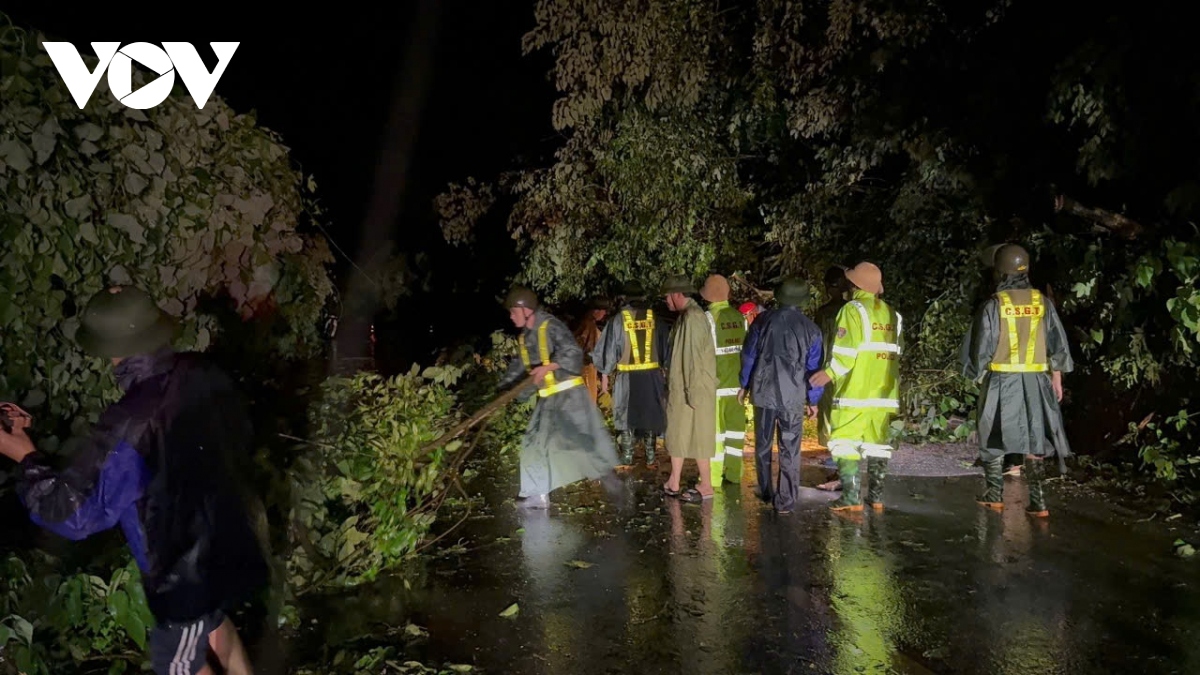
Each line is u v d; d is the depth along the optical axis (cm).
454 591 610
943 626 540
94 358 455
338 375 701
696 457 835
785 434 789
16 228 412
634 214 1380
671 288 847
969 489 865
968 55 1130
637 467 1009
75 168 457
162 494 347
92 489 336
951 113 1166
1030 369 754
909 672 482
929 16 1117
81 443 349
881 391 786
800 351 786
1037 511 766
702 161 1373
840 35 1164
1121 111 884
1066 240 972
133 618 435
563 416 816
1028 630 532
